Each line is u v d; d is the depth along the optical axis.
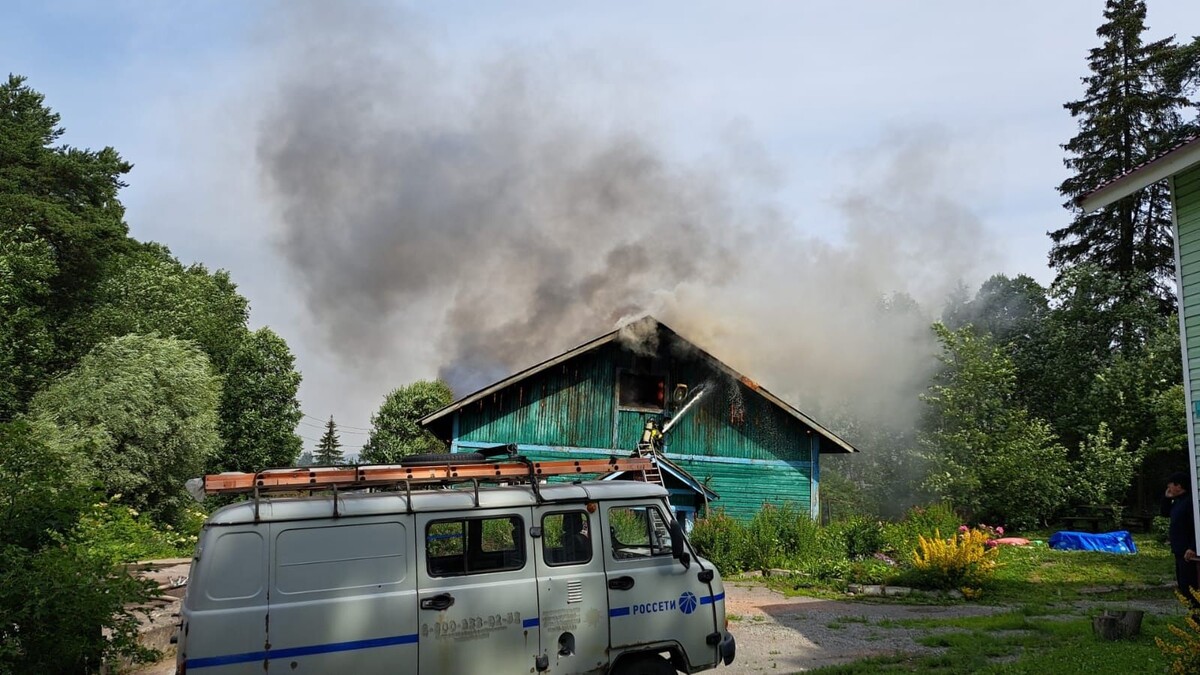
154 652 8.62
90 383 27.92
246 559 6.04
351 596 6.21
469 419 20.39
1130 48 37.75
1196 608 7.43
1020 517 27.55
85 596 7.52
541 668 6.65
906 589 15.48
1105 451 27.80
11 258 29.19
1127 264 37.19
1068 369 34.28
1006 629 11.25
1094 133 38.31
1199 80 35.50
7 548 7.45
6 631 7.26
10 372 28.72
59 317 34.44
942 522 20.33
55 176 34.53
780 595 15.79
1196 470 9.73
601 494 7.36
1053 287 35.75
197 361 31.66
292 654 5.92
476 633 6.50
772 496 22.97
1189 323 10.13
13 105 35.72
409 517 6.62
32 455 8.23
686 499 21.61
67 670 8.01
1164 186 36.31
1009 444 27.91
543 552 6.94
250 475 6.57
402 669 6.23
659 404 22.48
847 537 19.92
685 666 7.28
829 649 10.36
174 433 28.98
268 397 54.72
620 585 7.10
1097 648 8.91
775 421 23.53
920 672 8.61
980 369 29.50
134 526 20.36
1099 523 27.86
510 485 7.66
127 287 43.25
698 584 7.48
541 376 21.28
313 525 6.30
